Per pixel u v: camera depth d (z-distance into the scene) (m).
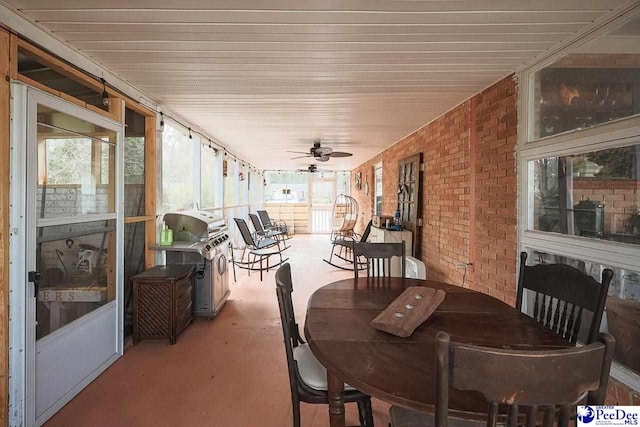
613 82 1.85
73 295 2.17
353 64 2.47
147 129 3.37
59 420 1.91
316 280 5.16
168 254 3.48
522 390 0.73
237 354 2.71
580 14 1.79
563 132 2.21
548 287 1.63
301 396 1.49
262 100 3.37
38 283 1.82
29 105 1.77
